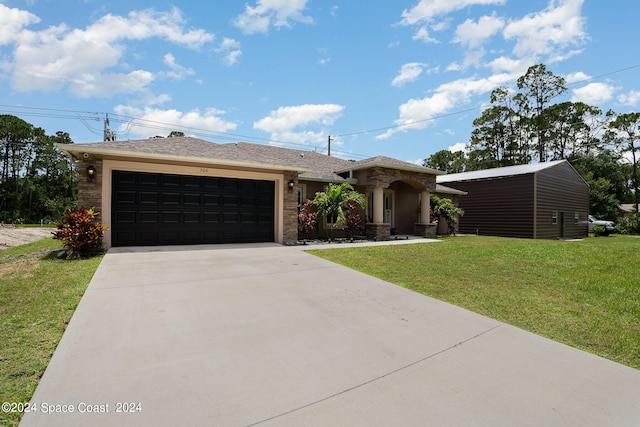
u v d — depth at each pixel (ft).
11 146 136.98
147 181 30.71
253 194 36.04
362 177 48.91
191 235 32.73
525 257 30.58
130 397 7.86
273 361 9.98
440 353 10.91
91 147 27.27
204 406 7.63
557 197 69.92
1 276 19.15
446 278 21.68
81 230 25.16
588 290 19.26
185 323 12.62
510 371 9.84
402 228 58.23
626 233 91.04
